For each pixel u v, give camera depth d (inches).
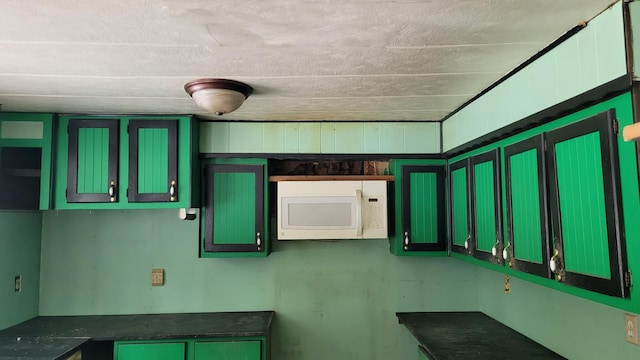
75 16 47.8
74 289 109.4
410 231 106.8
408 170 107.8
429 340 90.8
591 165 50.4
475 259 88.1
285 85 76.0
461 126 93.0
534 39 56.2
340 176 104.2
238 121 105.3
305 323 113.4
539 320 88.7
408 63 65.3
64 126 95.7
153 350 92.0
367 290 114.9
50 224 109.8
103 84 74.4
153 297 111.0
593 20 49.5
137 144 97.0
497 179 76.8
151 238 111.6
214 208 103.8
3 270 95.1
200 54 60.3
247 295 112.9
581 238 52.2
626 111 45.2
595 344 72.2
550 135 59.3
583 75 51.1
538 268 62.3
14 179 96.9
